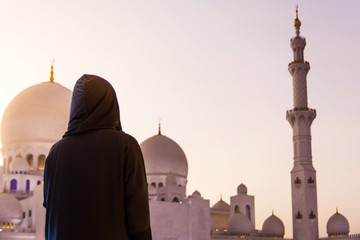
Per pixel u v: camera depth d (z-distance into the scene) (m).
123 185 6.17
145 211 6.18
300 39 125.06
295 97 124.75
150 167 137.50
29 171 113.62
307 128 123.06
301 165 121.31
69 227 6.02
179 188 119.75
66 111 118.50
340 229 120.62
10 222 98.06
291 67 125.00
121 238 6.03
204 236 114.38
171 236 110.31
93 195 6.07
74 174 6.22
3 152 118.81
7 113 119.06
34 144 115.00
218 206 140.88
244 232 125.12
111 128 6.57
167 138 144.25
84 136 6.41
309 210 119.25
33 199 100.81
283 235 129.50
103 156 6.21
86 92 6.54
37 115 115.81
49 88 121.06
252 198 135.75
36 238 94.75
